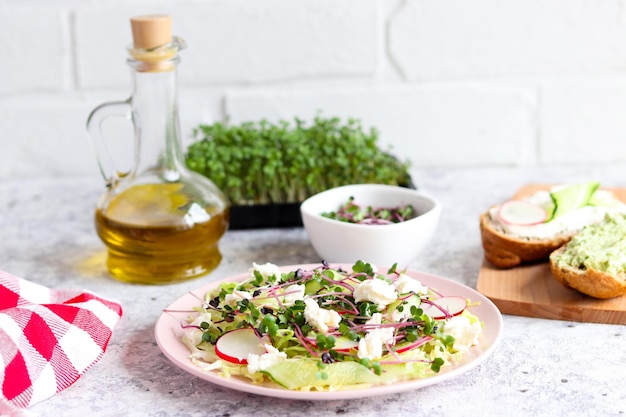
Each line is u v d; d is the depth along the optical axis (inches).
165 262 39.0
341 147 44.4
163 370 33.5
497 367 33.1
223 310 33.9
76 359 32.6
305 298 33.2
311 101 52.3
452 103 52.8
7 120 52.0
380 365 30.6
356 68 52.1
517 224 39.3
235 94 52.0
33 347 32.0
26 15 50.4
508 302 36.3
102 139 39.5
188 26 50.9
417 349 31.5
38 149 52.7
